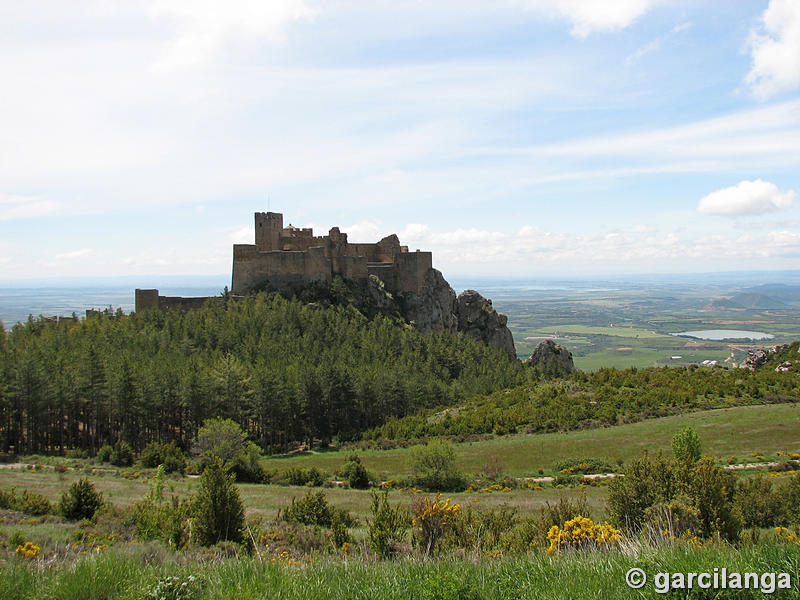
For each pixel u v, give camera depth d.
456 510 17.83
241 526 20.05
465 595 9.45
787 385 67.75
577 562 10.87
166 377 80.50
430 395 96.25
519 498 39.41
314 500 30.45
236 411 83.56
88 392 78.31
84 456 71.31
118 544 18.84
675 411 63.38
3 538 19.78
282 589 9.89
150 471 57.81
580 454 52.28
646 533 14.84
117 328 102.75
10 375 74.81
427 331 131.88
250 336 99.38
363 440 79.88
